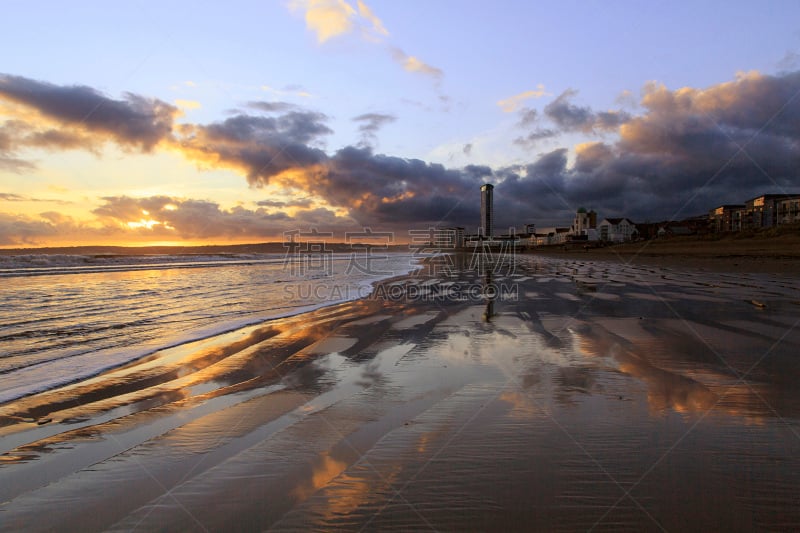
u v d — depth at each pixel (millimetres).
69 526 2363
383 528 2279
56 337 7809
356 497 2594
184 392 4805
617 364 5625
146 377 5398
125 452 3289
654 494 2561
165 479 2871
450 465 2973
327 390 4805
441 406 4195
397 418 3906
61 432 3705
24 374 5539
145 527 2340
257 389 4883
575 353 6258
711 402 4172
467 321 9219
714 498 2510
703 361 5711
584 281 19188
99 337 7844
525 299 12906
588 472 2834
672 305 11016
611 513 2375
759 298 12227
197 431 3684
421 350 6668
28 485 2812
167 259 42156
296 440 3459
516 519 2336
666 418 3783
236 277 22688
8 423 3930
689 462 2967
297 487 2736
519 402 4262
